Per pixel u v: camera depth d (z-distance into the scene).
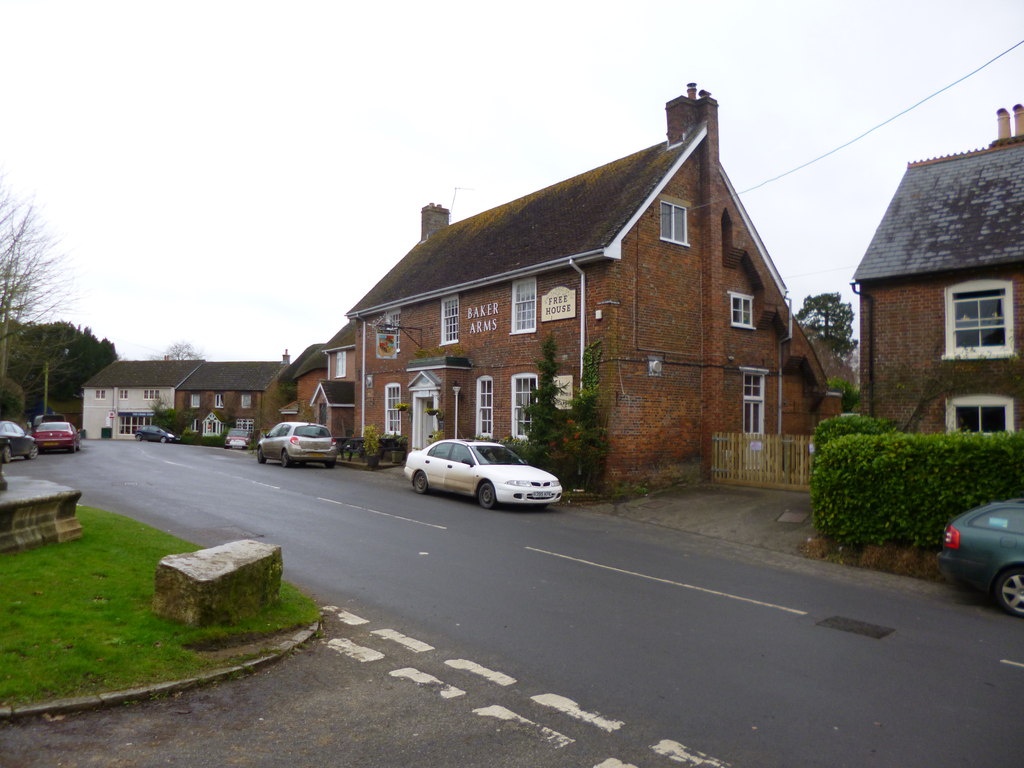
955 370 14.91
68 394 74.06
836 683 5.87
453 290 23.69
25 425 40.75
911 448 11.12
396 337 27.48
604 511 16.22
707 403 20.22
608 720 5.00
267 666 5.88
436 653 6.34
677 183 20.25
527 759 4.38
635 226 18.95
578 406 18.08
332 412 34.88
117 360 78.94
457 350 23.81
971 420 14.83
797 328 24.12
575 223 20.78
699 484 19.62
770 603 8.57
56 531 8.21
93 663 5.28
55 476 19.33
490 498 15.72
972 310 15.01
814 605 8.59
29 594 6.36
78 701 4.81
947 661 6.56
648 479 18.73
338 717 4.94
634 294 18.81
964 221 15.84
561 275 19.78
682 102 21.11
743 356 21.98
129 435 69.25
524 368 20.89
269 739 4.56
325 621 7.16
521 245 22.36
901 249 16.16
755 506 15.80
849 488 11.70
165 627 6.09
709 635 7.11
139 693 5.05
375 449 25.86
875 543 11.41
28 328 33.84
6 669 4.99
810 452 16.72
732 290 21.78
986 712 5.33
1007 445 10.42
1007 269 14.43
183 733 4.60
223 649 6.02
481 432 22.55
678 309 19.97
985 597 9.41
